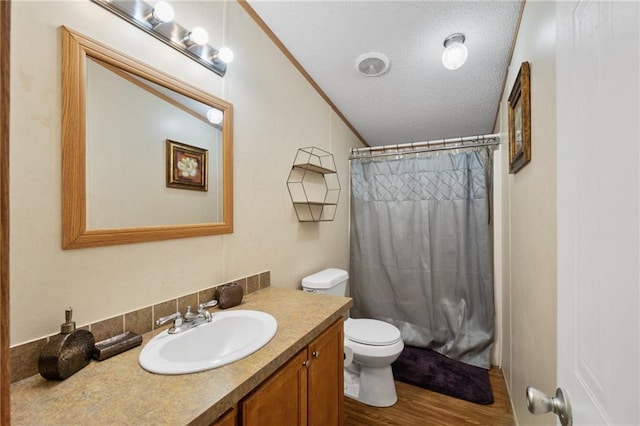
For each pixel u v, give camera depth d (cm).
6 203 32
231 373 78
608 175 40
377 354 175
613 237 39
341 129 254
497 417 168
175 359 97
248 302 137
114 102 96
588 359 46
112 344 88
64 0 84
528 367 126
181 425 59
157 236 107
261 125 161
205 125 128
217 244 134
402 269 256
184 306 117
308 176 206
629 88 35
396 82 202
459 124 256
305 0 144
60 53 83
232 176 140
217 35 134
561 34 59
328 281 189
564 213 56
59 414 62
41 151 79
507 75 179
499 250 226
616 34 38
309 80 205
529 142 117
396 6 142
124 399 67
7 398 32
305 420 106
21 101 76
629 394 35
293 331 105
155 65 108
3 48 32
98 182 91
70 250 85
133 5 99
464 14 142
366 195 272
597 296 44
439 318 246
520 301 145
